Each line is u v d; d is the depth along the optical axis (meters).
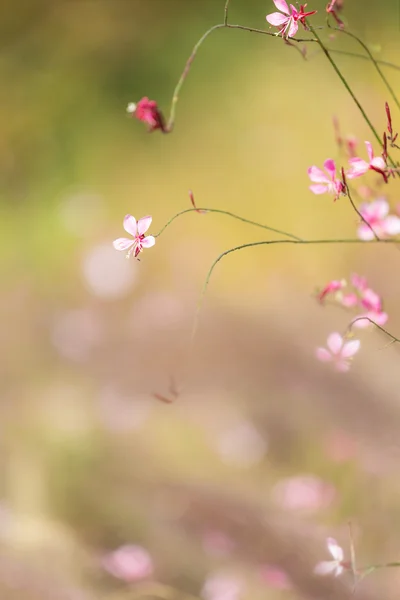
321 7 3.10
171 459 1.91
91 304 2.45
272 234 2.55
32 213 2.98
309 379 2.01
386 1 2.95
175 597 1.73
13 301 2.50
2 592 1.71
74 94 3.45
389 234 1.72
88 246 2.71
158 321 2.29
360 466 1.85
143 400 2.03
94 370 2.14
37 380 2.09
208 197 2.83
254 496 1.85
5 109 3.43
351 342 1.66
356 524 1.79
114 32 3.66
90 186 3.08
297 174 2.71
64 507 1.83
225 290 2.41
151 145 3.18
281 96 3.04
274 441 1.94
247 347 2.12
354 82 2.84
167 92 3.43
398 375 1.94
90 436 1.93
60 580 1.73
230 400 2.01
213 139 3.08
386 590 1.71
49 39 3.69
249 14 3.60
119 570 1.75
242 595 1.73
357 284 1.70
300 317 2.16
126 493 1.85
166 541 1.79
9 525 1.78
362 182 1.93
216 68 3.41
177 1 3.71
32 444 1.91
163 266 2.57
